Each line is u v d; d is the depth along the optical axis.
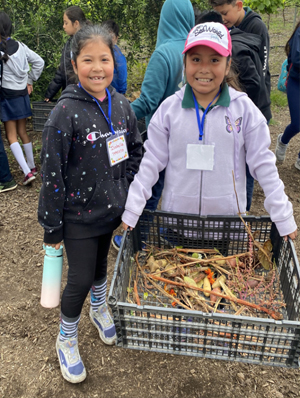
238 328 1.59
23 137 4.36
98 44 1.63
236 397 2.11
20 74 3.97
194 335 1.67
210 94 1.96
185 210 2.21
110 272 3.04
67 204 1.85
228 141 1.99
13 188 4.27
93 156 1.77
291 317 1.78
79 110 1.70
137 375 2.24
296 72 3.84
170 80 2.55
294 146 5.23
